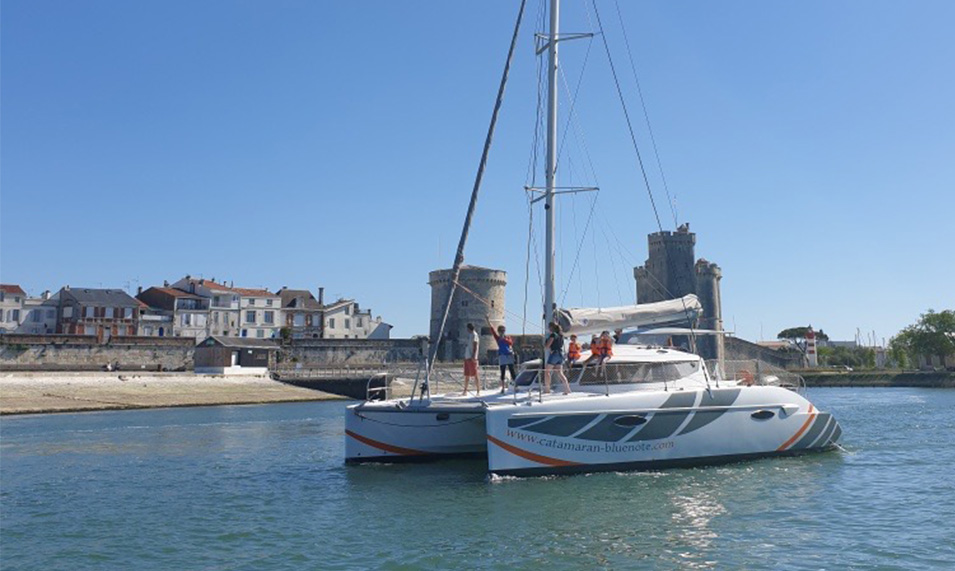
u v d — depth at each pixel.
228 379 54.72
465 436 16.00
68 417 34.66
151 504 12.44
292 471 15.88
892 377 85.81
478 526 10.22
